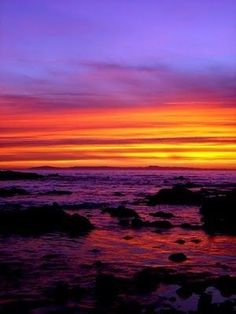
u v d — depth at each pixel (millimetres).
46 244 16469
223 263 13320
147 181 79688
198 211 30359
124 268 12430
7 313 8523
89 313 8594
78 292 9914
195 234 19578
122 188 56844
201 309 8812
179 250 15461
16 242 16844
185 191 38000
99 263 12984
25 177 84500
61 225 20688
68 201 35625
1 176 81000
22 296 9586
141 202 36656
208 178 100750
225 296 9836
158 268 12414
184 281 10961
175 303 9289
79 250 15250
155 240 17703
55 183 68625
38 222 20781
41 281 10859
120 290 10141
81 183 69375
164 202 36531
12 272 11742
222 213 26234
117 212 26453
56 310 8734
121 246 16172
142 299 9523
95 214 27156
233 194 28188
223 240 17969
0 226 20266
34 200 35906
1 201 34562
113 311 8734
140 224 22125
